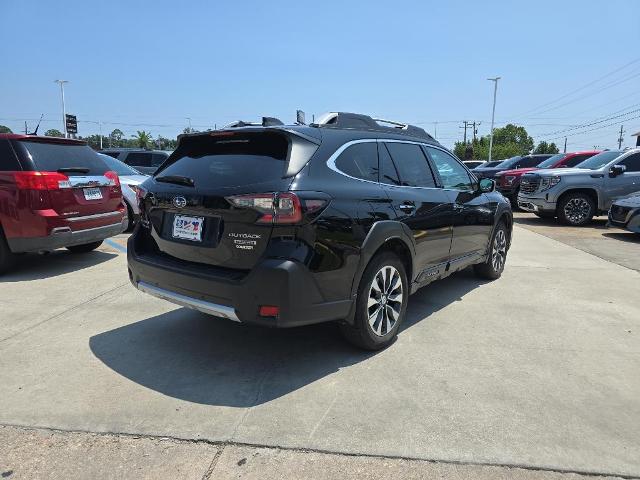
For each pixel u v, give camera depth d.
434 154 4.78
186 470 2.37
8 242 5.81
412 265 4.04
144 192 3.77
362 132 3.88
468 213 5.02
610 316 4.65
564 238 9.57
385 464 2.42
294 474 2.34
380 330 3.74
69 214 6.00
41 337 4.03
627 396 3.10
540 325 4.39
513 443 2.59
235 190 3.09
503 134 102.81
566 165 14.03
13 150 5.76
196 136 3.67
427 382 3.27
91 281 5.82
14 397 3.04
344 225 3.24
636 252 7.99
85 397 3.05
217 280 3.12
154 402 2.99
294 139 3.25
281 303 2.96
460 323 4.43
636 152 11.49
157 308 4.80
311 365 3.53
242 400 3.02
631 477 2.34
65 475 2.33
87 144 6.84
